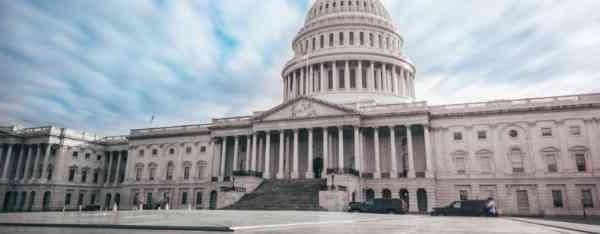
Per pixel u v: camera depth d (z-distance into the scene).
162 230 18.52
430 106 67.56
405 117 65.88
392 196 62.81
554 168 58.62
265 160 71.75
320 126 68.31
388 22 97.69
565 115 59.62
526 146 60.53
